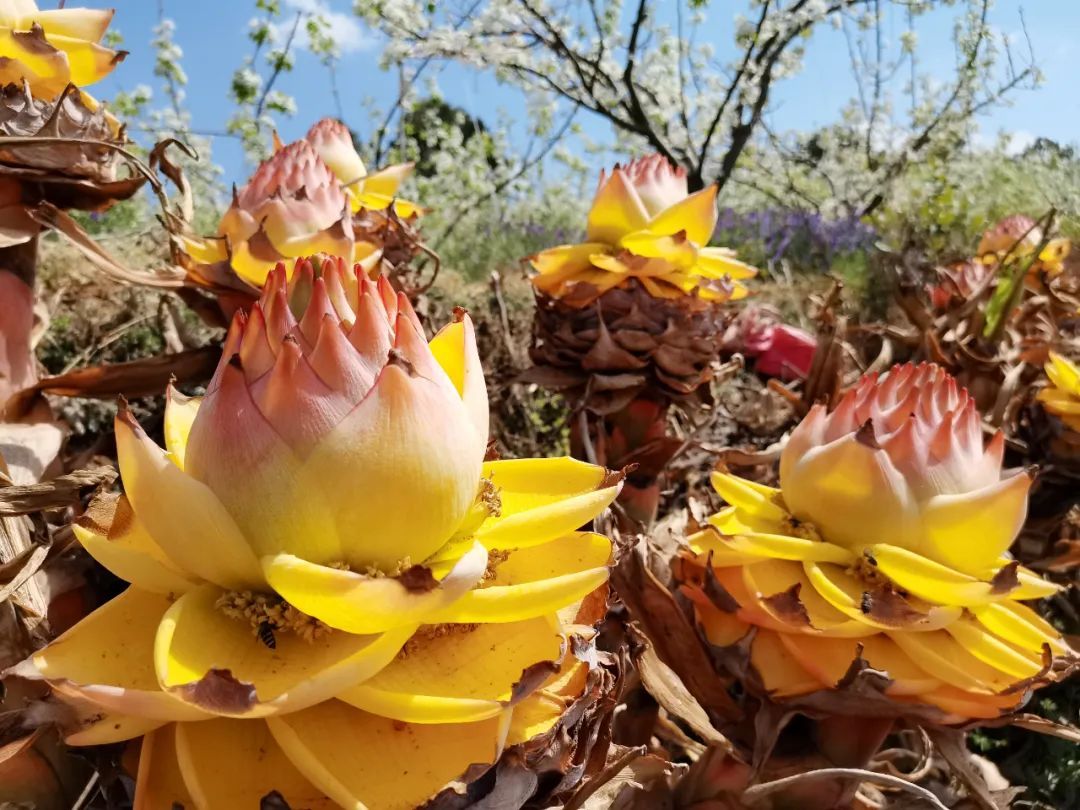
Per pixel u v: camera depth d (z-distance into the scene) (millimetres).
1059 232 1242
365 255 697
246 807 299
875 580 486
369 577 285
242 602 309
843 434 523
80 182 582
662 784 509
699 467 1108
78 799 375
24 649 431
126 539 355
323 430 299
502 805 310
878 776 433
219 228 691
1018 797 709
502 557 356
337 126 971
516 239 2756
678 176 902
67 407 860
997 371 915
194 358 680
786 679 477
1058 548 792
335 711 318
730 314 924
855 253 2537
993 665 455
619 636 502
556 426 1101
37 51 543
